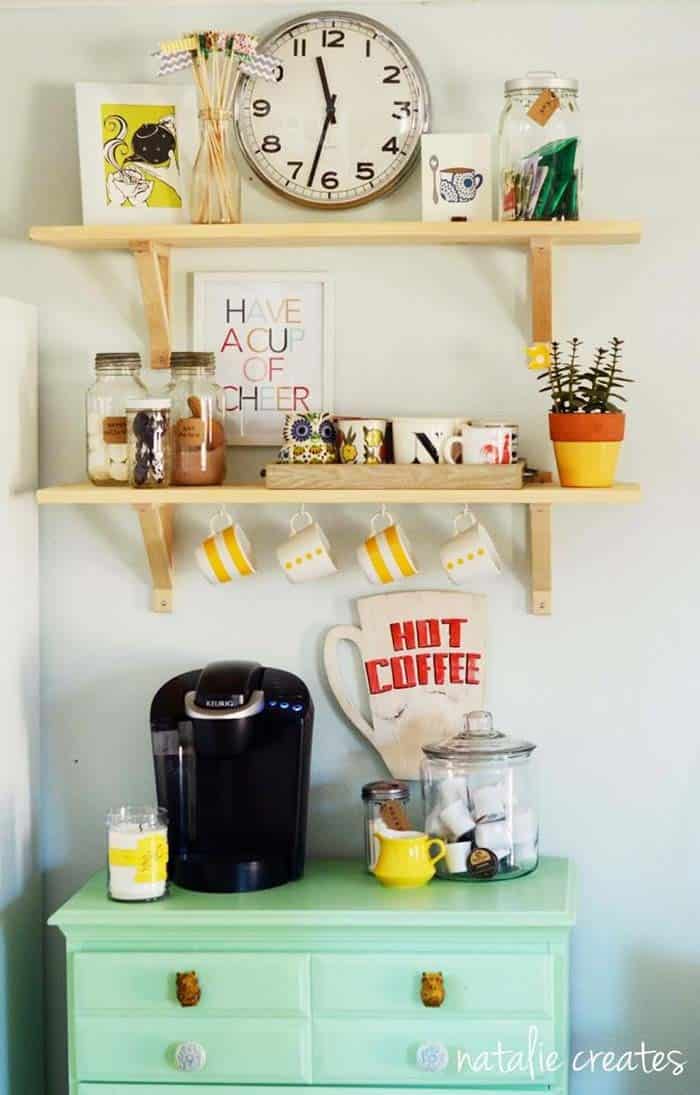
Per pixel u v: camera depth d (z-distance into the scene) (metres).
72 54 2.67
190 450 2.52
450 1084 2.35
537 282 2.53
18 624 2.62
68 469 2.73
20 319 2.61
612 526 2.64
